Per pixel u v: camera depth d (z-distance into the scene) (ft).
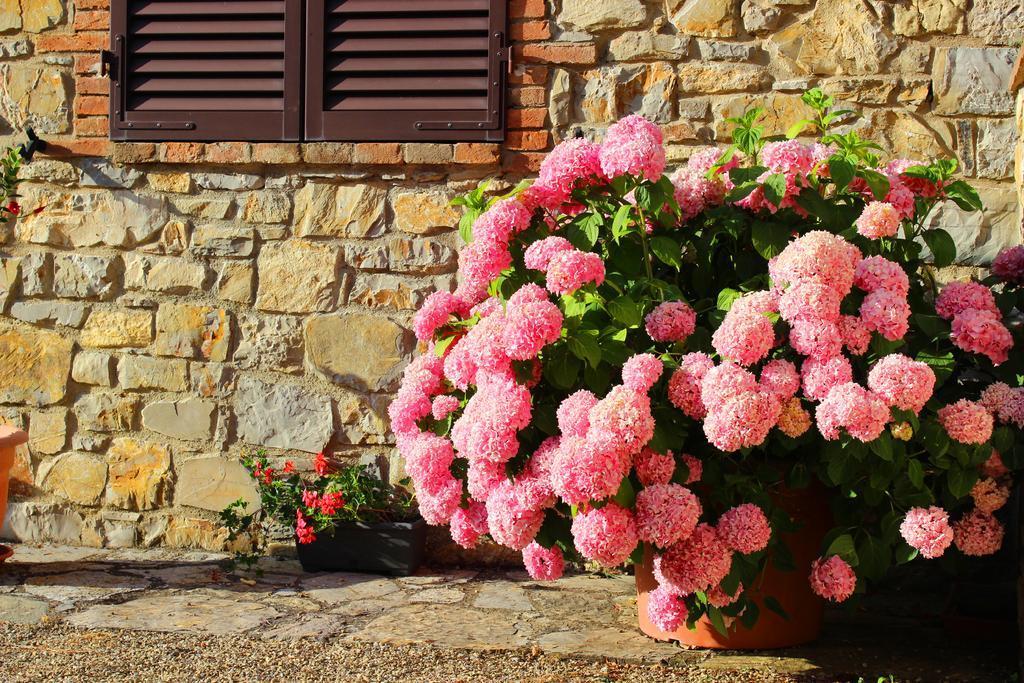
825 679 8.99
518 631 10.28
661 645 9.84
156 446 13.42
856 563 8.39
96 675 9.04
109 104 13.41
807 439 8.55
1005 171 11.92
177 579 12.09
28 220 13.61
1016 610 10.35
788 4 12.30
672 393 8.13
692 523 7.80
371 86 12.98
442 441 9.07
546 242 8.43
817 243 8.08
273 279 13.19
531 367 8.43
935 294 10.04
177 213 13.37
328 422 13.07
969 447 8.49
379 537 12.44
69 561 12.83
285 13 13.14
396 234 13.00
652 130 8.81
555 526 8.55
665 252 8.86
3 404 13.60
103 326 13.48
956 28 12.03
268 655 9.57
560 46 12.68
